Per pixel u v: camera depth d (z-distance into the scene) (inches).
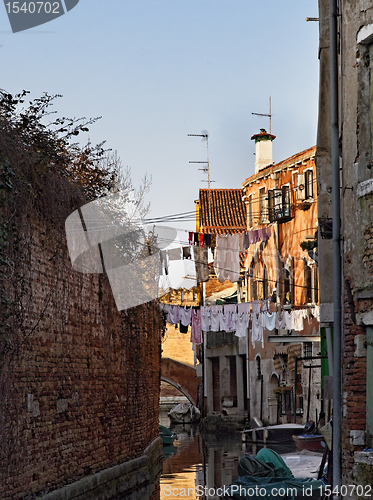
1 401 397.7
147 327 829.2
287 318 1138.0
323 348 785.6
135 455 717.3
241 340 1585.9
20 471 423.2
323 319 468.1
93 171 636.7
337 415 418.0
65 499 482.3
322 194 472.7
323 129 473.4
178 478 774.5
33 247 455.5
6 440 403.9
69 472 511.5
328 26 473.1
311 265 1224.2
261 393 1411.2
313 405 1111.6
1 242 400.8
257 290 1476.4
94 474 562.3
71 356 530.9
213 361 1777.8
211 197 1857.8
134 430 722.2
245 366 1625.2
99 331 606.9
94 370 587.5
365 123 418.0
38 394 460.1
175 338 2170.3
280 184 1364.4
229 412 1653.5
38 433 455.5
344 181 429.7
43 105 482.3
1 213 403.5
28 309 445.7
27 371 443.2
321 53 474.0
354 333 411.8
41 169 466.6
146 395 812.6
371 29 409.4
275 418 1353.3
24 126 456.8
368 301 402.0
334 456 415.5
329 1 450.6
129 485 648.4
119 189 709.9
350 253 420.5
